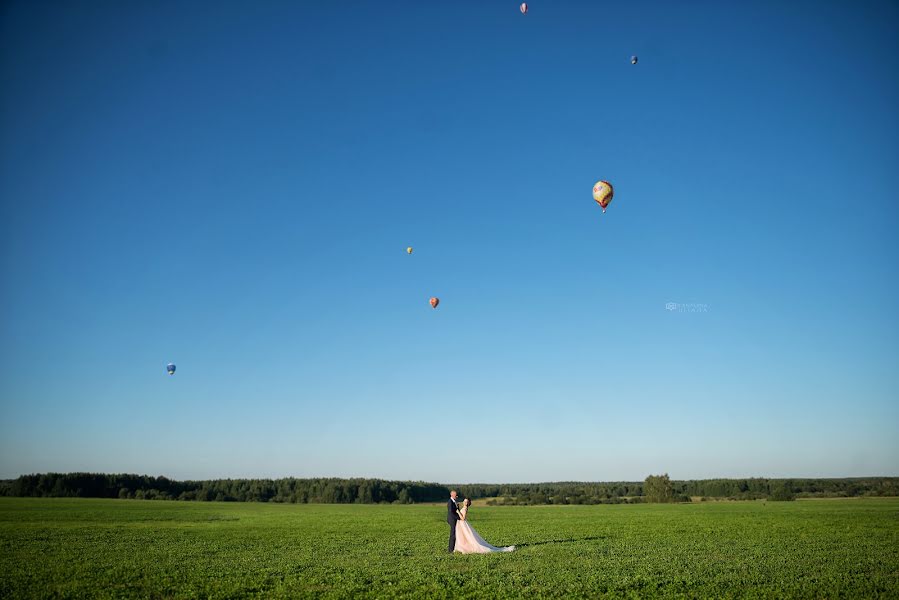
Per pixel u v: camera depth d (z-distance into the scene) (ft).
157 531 126.93
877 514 174.50
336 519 184.44
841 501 304.09
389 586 57.67
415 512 247.50
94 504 275.59
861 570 67.26
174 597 53.26
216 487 451.53
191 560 77.56
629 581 59.26
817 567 68.64
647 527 134.31
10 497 369.30
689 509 234.17
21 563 74.13
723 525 136.36
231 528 138.51
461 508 85.05
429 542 102.73
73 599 52.70
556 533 119.55
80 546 94.48
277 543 100.99
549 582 58.80
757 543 95.35
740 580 60.18
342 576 63.21
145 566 71.82
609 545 93.35
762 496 395.96
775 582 59.36
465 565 70.59
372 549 90.53
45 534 115.34
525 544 96.48
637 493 485.15
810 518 157.48
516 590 54.85
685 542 97.86
